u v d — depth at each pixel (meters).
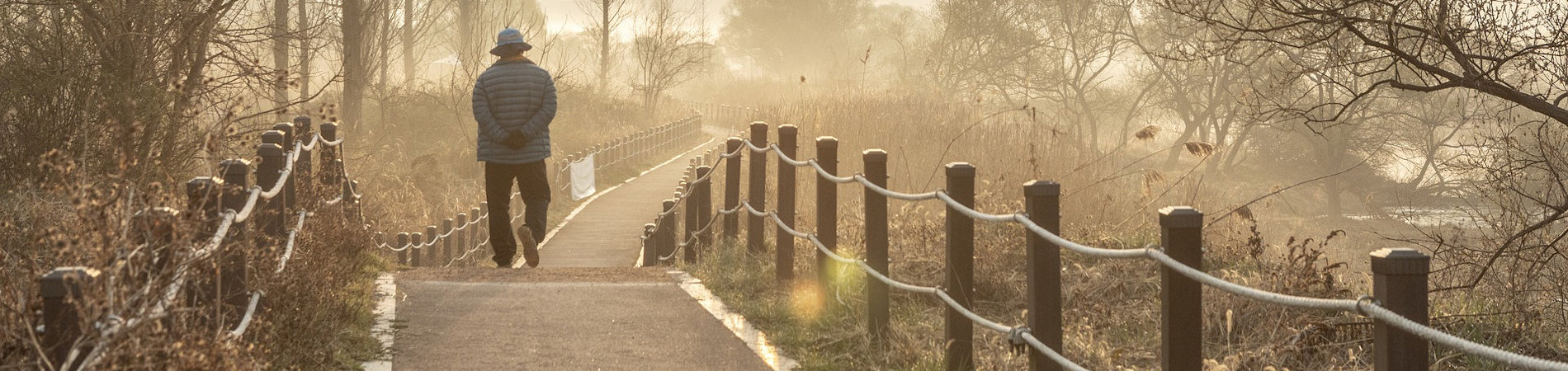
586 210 23.28
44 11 11.15
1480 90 8.64
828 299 6.39
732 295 6.94
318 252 6.22
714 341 5.74
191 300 3.92
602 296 6.86
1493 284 8.71
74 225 3.79
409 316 6.17
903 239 7.49
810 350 5.59
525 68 8.65
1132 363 5.32
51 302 2.72
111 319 2.69
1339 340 5.41
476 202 21.77
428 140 30.08
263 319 4.48
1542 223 8.71
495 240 8.85
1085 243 8.02
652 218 22.12
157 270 3.29
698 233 9.85
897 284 5.38
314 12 20.11
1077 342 5.41
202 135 9.39
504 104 8.58
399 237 14.23
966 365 4.94
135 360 2.76
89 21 10.95
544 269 8.39
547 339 5.71
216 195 3.98
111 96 10.00
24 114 10.05
